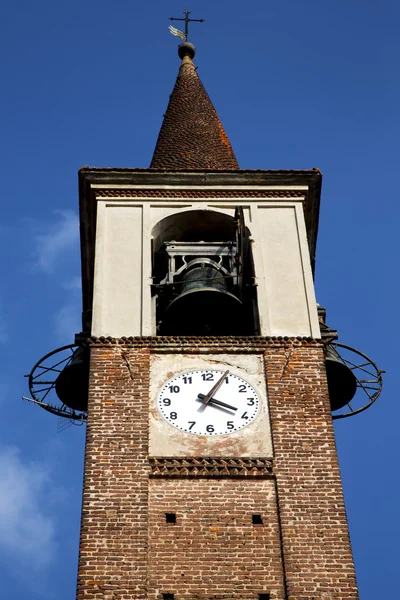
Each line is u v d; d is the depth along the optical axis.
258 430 30.98
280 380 32.06
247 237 36.12
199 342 32.78
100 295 34.16
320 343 33.00
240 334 35.56
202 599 27.59
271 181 37.66
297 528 28.84
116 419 30.91
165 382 31.97
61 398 35.22
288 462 30.16
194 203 37.19
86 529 28.53
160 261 37.03
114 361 32.25
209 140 41.91
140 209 36.88
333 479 29.83
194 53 47.66
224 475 29.84
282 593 27.78
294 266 35.31
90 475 29.62
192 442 30.62
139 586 27.62
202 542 28.55
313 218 38.59
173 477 29.75
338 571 28.09
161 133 42.81
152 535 28.61
